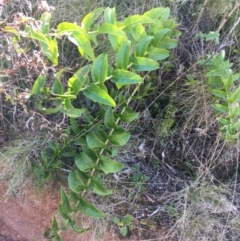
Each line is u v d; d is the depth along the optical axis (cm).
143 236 65
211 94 66
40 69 60
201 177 69
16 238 69
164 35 58
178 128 70
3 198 66
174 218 66
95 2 68
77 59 67
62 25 49
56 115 66
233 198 68
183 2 69
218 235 65
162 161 71
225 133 63
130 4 69
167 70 67
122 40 53
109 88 65
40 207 66
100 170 62
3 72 58
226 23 70
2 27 53
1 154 66
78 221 65
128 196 67
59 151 62
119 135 58
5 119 67
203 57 66
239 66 69
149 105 68
